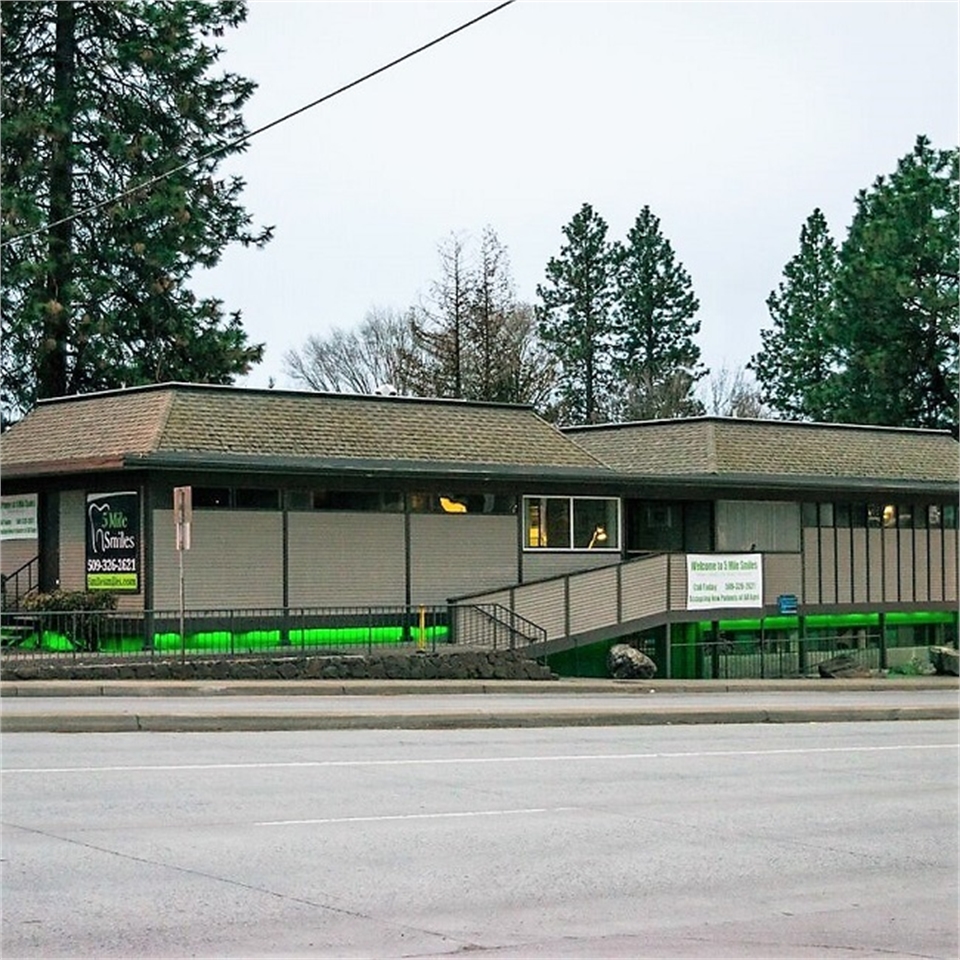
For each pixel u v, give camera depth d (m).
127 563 32.66
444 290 67.12
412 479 35.50
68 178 49.19
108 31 50.38
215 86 51.81
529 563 37.84
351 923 9.91
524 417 40.69
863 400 64.00
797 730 24.00
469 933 9.74
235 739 20.27
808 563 43.38
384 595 35.28
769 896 11.16
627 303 82.62
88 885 10.73
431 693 29.72
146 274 50.09
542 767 17.83
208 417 34.75
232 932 9.55
